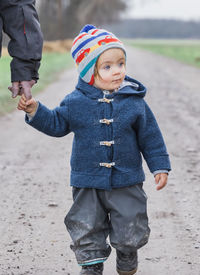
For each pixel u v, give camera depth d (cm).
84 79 342
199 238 455
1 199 571
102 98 337
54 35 5919
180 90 1798
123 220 335
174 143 875
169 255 420
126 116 337
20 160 757
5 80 1870
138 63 3516
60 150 827
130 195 341
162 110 1270
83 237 342
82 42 338
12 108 1280
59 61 3353
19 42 348
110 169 335
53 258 414
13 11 348
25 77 350
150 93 1659
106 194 338
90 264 340
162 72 2694
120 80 338
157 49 7038
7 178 658
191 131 989
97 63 336
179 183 632
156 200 563
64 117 340
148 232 348
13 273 384
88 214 340
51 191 601
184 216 512
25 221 500
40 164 734
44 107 338
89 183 337
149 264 403
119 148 337
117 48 335
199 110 1284
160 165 345
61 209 536
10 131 987
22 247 436
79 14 6091
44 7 5975
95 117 336
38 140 907
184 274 385
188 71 2816
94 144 336
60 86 1869
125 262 350
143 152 353
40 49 356
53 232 471
